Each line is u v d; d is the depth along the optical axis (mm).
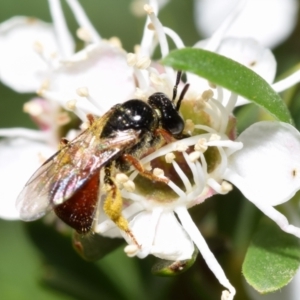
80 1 77
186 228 58
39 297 68
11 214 65
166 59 52
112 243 58
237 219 62
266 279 54
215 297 62
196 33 73
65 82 62
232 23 66
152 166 61
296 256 55
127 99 61
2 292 68
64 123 68
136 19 77
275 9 72
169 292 63
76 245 58
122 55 61
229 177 58
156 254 56
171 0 73
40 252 66
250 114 62
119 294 66
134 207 59
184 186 60
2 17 77
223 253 62
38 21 69
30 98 75
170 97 61
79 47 68
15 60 69
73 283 66
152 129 59
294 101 62
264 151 57
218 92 59
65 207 57
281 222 56
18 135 68
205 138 59
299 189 58
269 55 60
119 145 59
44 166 59
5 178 67
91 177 58
